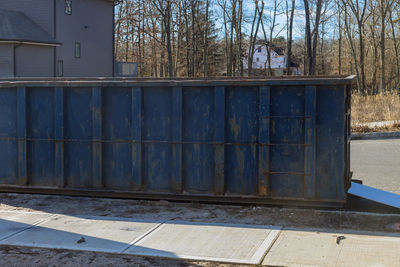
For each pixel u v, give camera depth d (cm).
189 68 5997
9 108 912
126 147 862
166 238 657
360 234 661
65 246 628
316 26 3681
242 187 811
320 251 594
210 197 828
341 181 763
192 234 673
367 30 6488
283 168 789
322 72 7162
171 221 741
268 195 794
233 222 736
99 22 4272
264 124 785
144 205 848
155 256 588
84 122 878
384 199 806
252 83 788
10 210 823
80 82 866
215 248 612
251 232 679
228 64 5909
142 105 846
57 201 879
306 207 809
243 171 809
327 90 762
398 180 1116
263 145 787
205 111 822
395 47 6016
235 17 5366
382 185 1059
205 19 5459
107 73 4391
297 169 784
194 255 588
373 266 542
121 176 866
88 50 4147
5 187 922
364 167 1309
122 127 861
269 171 791
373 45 6431
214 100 813
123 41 6269
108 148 870
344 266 544
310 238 646
